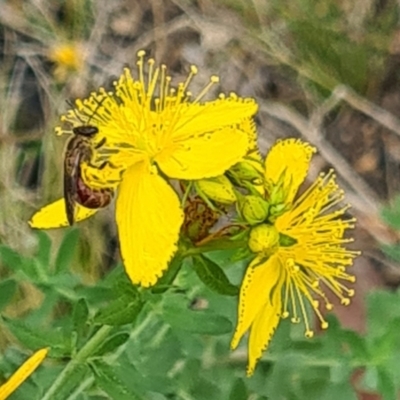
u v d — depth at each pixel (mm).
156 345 100
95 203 80
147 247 76
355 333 98
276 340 101
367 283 162
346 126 183
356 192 172
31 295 141
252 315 79
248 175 78
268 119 180
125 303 78
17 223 160
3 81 180
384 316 105
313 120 180
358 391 118
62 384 83
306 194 85
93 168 80
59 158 167
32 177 171
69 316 101
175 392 104
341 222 86
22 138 173
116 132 82
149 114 81
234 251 83
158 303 82
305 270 87
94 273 157
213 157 77
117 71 183
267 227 78
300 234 84
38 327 90
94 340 82
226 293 79
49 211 88
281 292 84
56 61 181
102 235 159
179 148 79
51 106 176
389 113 183
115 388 82
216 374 106
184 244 78
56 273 102
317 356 100
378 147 181
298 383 102
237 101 82
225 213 78
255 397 104
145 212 78
